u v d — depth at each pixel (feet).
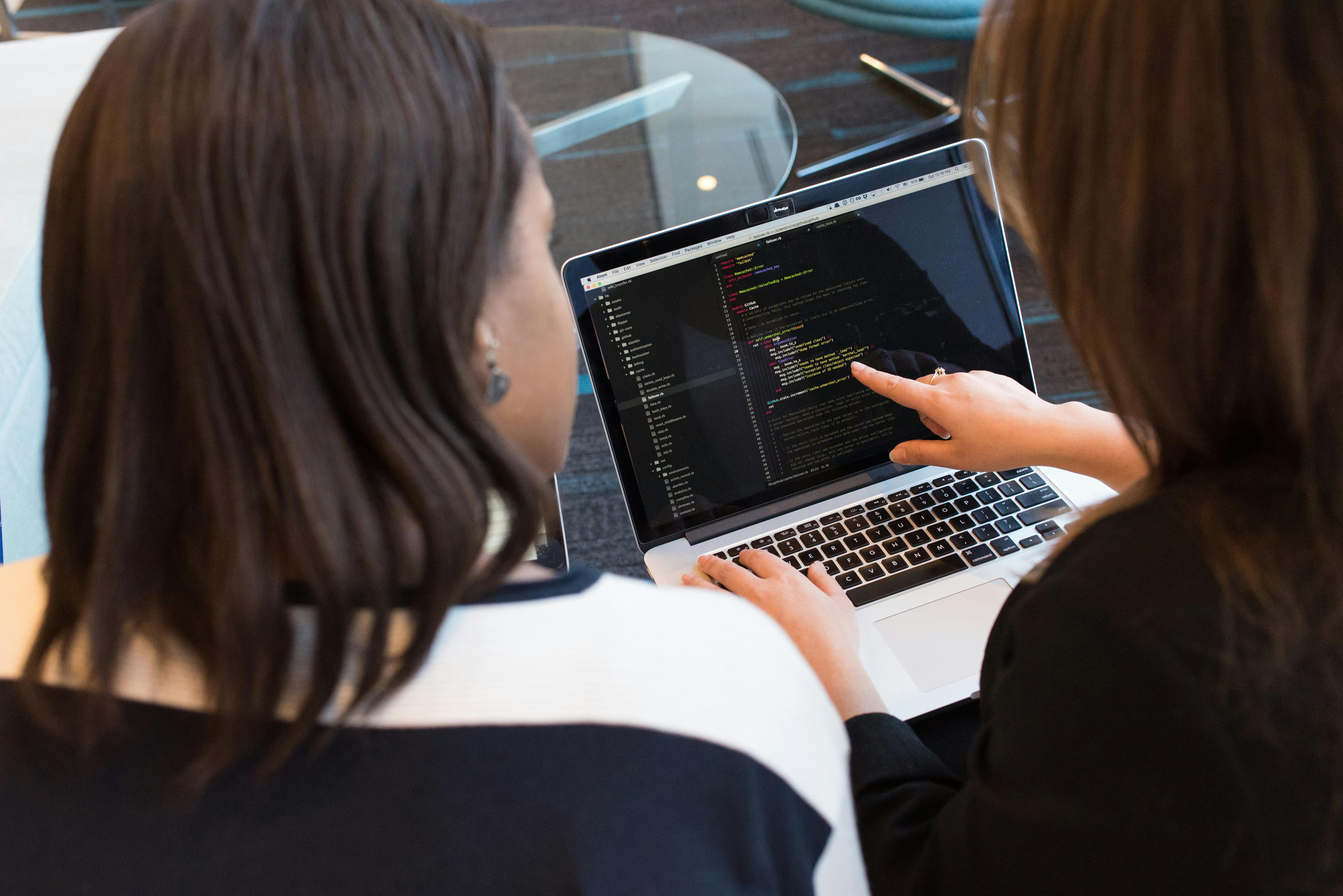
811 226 3.02
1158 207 1.17
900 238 3.07
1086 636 1.29
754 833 1.14
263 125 1.01
